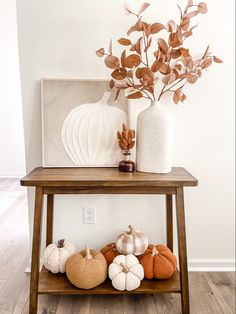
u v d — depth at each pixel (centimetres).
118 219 179
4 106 437
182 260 139
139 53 148
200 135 172
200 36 163
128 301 155
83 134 165
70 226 179
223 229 182
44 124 163
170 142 149
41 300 155
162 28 145
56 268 152
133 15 160
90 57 163
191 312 146
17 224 264
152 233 181
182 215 138
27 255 204
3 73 429
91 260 143
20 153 450
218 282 172
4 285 168
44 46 162
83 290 140
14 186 400
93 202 177
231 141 173
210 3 161
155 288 142
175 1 160
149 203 179
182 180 134
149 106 160
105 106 165
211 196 179
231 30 163
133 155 169
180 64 157
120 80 153
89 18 160
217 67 166
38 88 165
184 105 169
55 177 139
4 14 415
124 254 152
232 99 169
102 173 149
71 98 163
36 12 159
